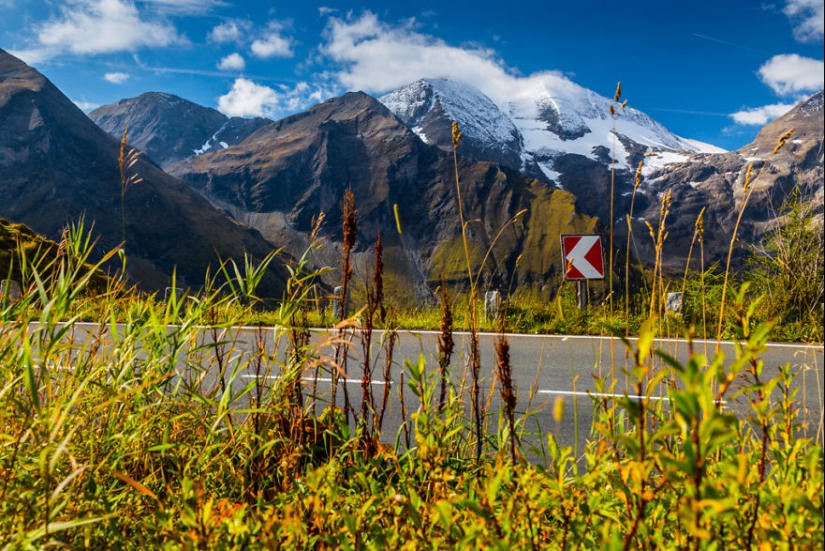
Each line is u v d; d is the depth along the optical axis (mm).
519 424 3156
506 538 1652
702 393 1170
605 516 2016
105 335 3525
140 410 2824
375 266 2773
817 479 1531
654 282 2977
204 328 3168
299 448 2789
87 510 2342
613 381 2395
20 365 2889
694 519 1213
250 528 1960
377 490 2324
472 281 2869
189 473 2838
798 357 8672
